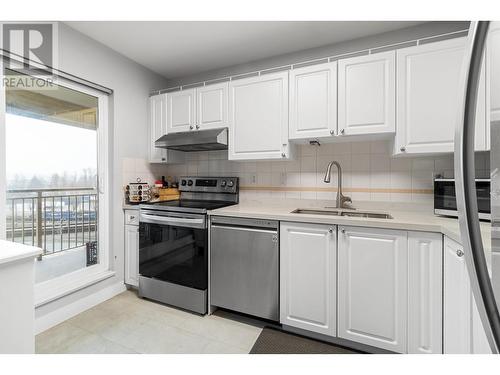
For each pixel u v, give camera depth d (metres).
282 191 2.47
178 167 3.00
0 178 1.68
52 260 2.09
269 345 1.66
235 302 1.92
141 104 2.69
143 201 2.55
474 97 0.52
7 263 1.01
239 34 2.15
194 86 2.90
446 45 1.58
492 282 0.52
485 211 1.26
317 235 1.66
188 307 2.07
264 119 2.14
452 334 1.24
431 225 1.36
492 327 0.51
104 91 2.35
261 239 1.82
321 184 2.32
